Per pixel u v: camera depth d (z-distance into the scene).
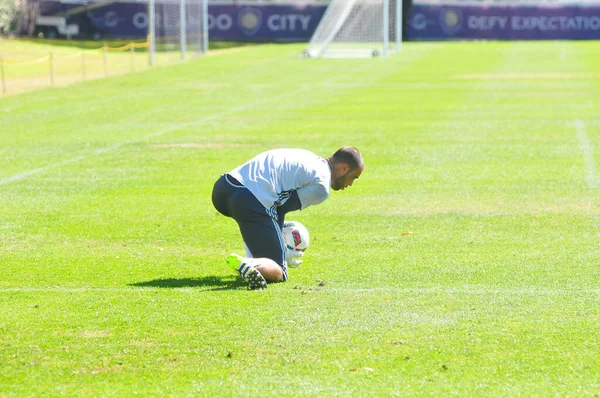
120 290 12.23
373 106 39.66
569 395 8.55
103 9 108.38
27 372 9.22
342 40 93.38
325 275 13.01
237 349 9.81
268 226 12.35
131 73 61.94
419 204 18.80
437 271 13.25
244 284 12.52
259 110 38.41
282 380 8.95
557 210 18.03
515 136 29.45
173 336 10.23
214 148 27.33
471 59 75.06
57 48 92.44
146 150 27.00
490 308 11.25
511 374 9.07
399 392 8.65
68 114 37.28
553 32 118.56
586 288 12.20
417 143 28.05
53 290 12.30
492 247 14.91
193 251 14.77
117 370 9.26
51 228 16.64
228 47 101.25
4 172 23.22
